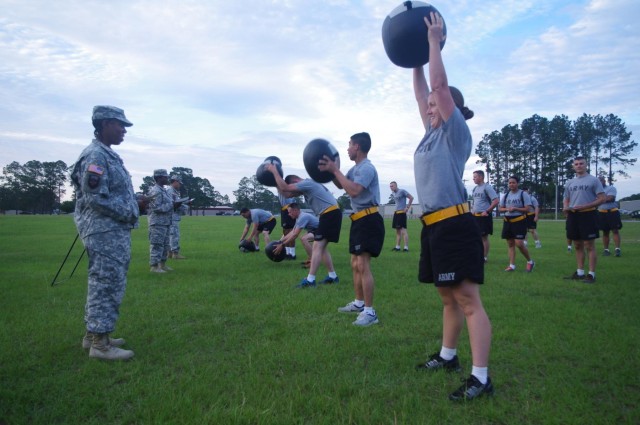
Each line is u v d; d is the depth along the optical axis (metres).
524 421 2.65
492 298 5.84
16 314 4.98
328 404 2.78
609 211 11.32
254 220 12.35
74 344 4.03
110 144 4.09
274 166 6.60
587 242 7.30
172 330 4.42
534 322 4.65
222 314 5.06
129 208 3.82
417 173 3.21
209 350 3.88
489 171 83.44
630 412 2.69
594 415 2.66
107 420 2.67
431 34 3.09
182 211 10.92
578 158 7.41
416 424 2.55
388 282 7.09
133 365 3.53
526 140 79.25
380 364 3.48
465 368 3.44
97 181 3.60
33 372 3.38
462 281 2.97
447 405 2.79
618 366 3.43
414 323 4.65
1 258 10.54
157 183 8.50
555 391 2.99
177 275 7.93
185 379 3.19
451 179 3.02
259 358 3.60
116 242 3.75
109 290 3.69
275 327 4.52
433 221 3.05
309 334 4.27
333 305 5.50
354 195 4.62
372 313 4.68
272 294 6.17
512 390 3.06
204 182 133.75
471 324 2.98
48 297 5.91
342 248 13.45
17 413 2.70
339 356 3.65
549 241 16.67
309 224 9.10
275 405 2.78
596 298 5.90
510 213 8.48
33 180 117.44
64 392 3.02
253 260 10.32
